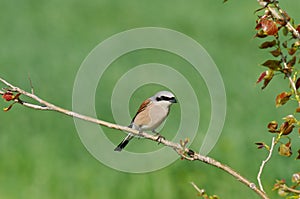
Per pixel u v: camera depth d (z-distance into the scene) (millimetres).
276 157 12617
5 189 11844
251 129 14562
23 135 14500
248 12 27328
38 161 12945
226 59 21109
